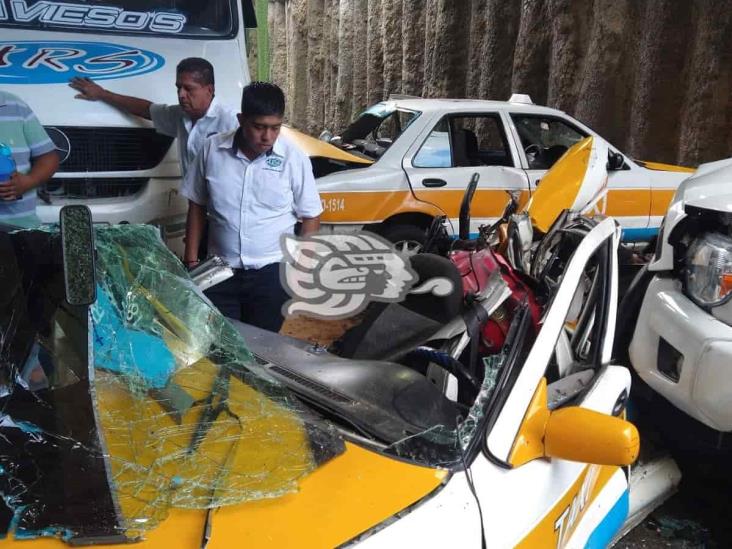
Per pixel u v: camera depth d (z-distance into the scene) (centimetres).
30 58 484
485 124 828
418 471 169
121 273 192
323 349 225
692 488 362
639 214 682
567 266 222
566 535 210
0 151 346
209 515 149
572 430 185
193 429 168
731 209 311
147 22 530
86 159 467
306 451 167
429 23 1439
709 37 800
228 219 355
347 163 621
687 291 327
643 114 890
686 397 321
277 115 333
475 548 162
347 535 150
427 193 624
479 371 260
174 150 481
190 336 190
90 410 162
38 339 173
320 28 2281
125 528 145
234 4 550
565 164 332
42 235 185
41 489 150
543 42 1115
